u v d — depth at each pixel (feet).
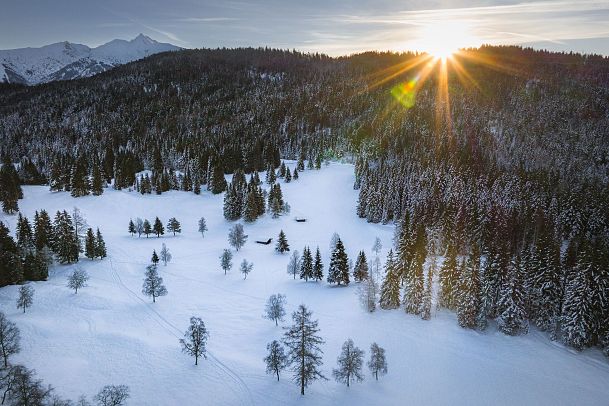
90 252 381.60
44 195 582.76
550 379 222.48
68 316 268.41
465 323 264.31
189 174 647.97
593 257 252.42
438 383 217.97
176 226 491.72
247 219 532.32
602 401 208.95
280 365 212.84
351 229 512.22
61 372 207.72
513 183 529.04
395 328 266.98
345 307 300.61
